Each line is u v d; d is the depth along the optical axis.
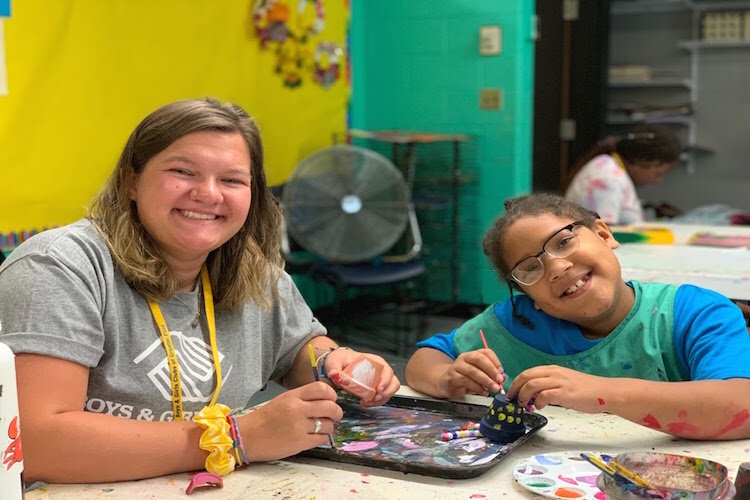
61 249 1.24
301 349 1.58
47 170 3.29
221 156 1.28
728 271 2.44
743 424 1.26
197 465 1.16
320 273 4.14
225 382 1.38
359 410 1.46
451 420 1.40
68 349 1.16
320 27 4.87
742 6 6.67
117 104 3.59
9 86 3.09
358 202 3.99
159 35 3.79
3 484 0.87
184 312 1.35
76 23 3.36
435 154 5.38
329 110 5.11
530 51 5.30
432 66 5.36
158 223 1.28
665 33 6.91
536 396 1.28
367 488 1.10
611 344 1.49
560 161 6.02
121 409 1.27
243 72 4.32
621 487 0.95
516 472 1.12
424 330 4.88
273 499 1.07
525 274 1.48
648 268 2.50
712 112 6.89
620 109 6.73
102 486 1.12
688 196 7.07
